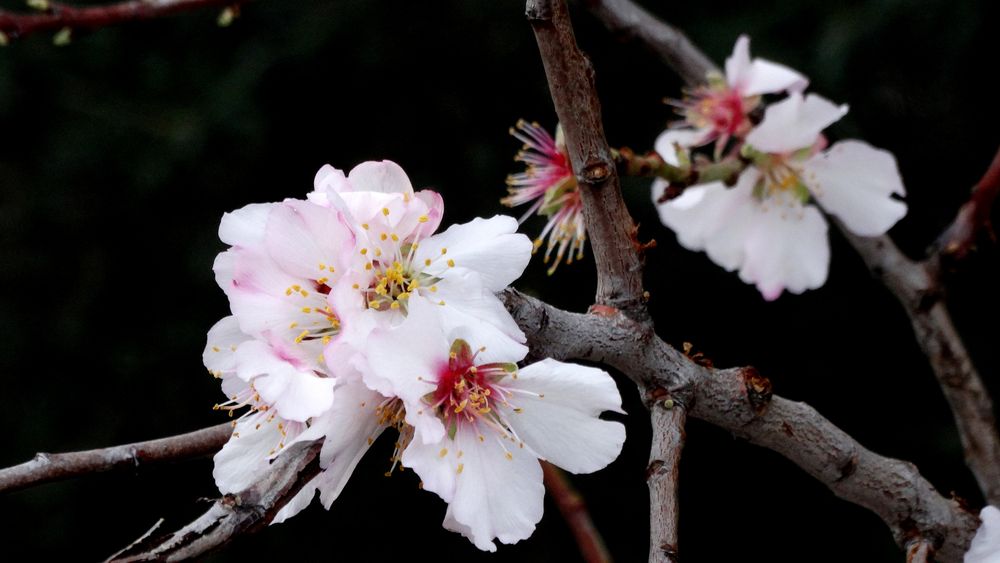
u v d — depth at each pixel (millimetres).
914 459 1417
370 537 1456
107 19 671
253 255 554
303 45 1390
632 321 572
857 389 1450
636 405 1401
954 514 602
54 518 1438
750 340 1457
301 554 1445
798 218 689
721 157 686
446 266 556
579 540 645
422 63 1444
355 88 1449
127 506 1459
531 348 567
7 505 1424
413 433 558
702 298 1441
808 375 1458
